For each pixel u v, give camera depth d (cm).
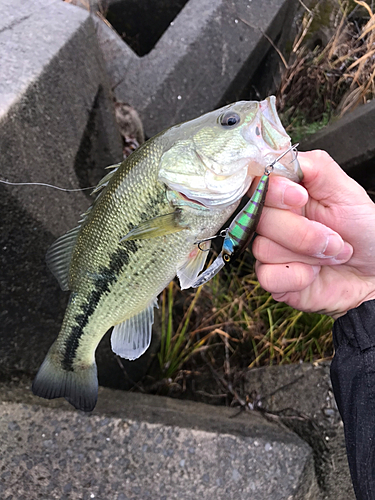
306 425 42
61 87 41
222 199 28
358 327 30
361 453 27
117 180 30
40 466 36
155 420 38
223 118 28
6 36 41
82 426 37
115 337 34
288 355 53
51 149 40
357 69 61
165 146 29
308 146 58
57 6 46
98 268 32
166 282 32
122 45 60
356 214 30
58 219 41
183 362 57
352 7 67
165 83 58
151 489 35
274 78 69
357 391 28
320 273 34
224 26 56
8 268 37
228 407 49
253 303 62
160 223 29
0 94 35
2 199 34
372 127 51
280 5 57
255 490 35
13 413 37
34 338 41
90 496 35
